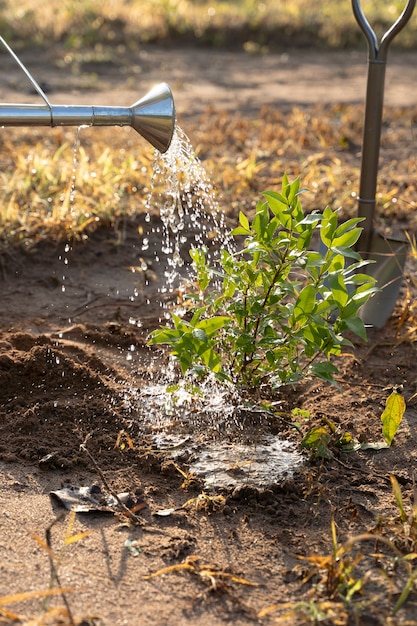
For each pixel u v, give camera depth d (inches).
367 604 90.8
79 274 189.8
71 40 512.1
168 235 206.1
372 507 110.6
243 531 105.3
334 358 152.0
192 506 109.7
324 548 102.0
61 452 120.6
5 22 529.0
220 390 136.0
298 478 116.5
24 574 95.4
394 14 611.8
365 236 160.9
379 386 142.7
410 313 166.4
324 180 246.7
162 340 116.2
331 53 566.3
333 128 316.5
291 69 498.9
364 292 115.1
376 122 156.1
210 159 269.7
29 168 235.3
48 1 585.9
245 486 112.0
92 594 92.5
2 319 166.1
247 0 635.5
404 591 89.1
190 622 89.0
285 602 92.7
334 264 117.7
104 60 482.9
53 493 110.6
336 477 117.0
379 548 101.3
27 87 394.9
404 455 123.2
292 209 118.4
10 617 87.5
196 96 398.3
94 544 101.3
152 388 140.1
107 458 120.3
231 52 555.8
